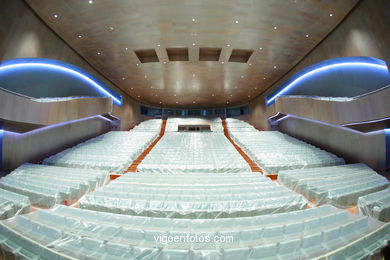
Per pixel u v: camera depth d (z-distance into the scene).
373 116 5.66
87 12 6.80
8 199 3.58
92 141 10.01
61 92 9.60
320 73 9.95
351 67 8.25
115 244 1.92
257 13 6.90
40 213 2.70
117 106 14.12
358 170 6.29
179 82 13.73
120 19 7.17
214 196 3.67
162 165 7.23
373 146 7.37
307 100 8.54
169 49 9.66
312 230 2.43
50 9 6.68
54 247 2.03
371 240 2.23
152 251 1.86
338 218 2.68
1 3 5.84
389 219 3.31
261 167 7.32
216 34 8.16
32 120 6.37
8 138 7.35
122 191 4.11
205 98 18.36
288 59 10.23
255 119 18.05
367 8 6.16
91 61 10.41
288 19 7.19
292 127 12.37
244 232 2.20
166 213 3.25
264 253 1.92
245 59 10.59
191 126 21.03
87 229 2.34
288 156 8.02
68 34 8.05
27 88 7.95
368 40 6.37
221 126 18.36
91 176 5.48
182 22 7.39
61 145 9.16
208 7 6.62
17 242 2.18
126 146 9.22
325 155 8.20
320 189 4.36
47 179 5.14
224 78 12.95
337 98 7.39
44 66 8.50
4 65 6.70
